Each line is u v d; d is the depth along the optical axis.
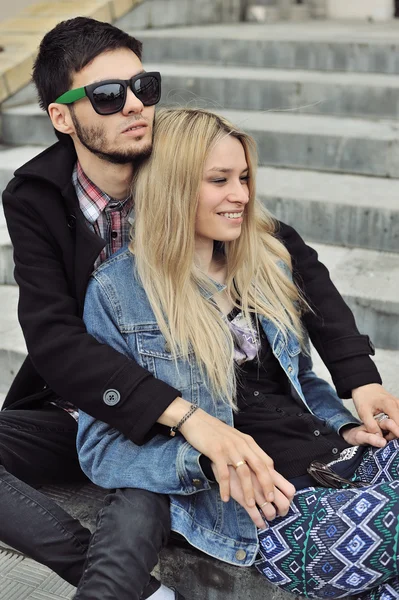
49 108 1.76
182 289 1.67
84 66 1.67
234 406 1.68
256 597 1.73
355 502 1.52
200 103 4.42
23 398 2.00
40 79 1.77
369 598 1.55
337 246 3.24
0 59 4.56
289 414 1.75
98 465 1.68
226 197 1.66
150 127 1.69
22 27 4.98
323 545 1.50
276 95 4.25
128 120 1.66
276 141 3.78
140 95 1.67
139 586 1.50
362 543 1.47
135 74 1.68
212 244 1.79
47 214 1.76
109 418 1.63
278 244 1.91
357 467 1.75
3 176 3.76
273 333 1.79
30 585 1.95
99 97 1.64
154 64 5.05
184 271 1.67
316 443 1.71
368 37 4.80
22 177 1.77
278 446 1.69
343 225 3.20
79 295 1.76
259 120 4.04
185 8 5.77
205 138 1.63
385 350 2.71
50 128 4.25
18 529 1.60
